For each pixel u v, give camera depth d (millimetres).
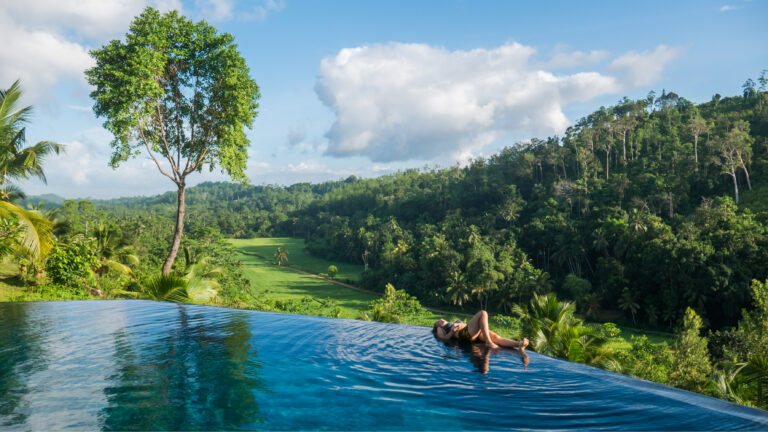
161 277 12133
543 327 12781
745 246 53750
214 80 20344
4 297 14734
